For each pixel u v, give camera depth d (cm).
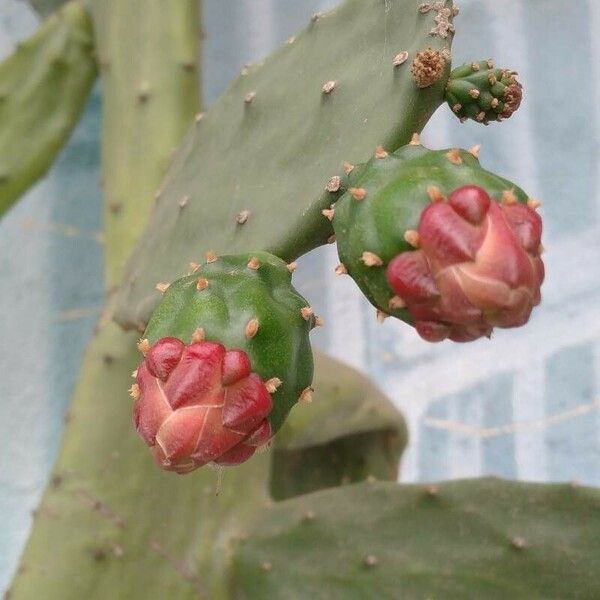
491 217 28
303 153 35
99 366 45
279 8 73
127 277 40
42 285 75
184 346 29
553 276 69
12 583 43
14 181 58
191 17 52
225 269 31
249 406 29
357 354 73
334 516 43
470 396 71
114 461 44
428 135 70
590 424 68
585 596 40
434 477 71
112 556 43
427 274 28
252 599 44
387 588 42
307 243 35
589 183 67
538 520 40
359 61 34
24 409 75
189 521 45
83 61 58
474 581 41
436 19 32
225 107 38
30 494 75
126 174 51
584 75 67
